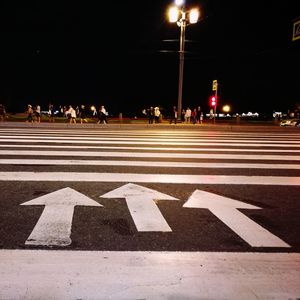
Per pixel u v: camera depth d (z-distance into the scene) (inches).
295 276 125.5
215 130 962.1
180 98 1188.5
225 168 328.5
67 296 109.4
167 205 207.9
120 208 198.8
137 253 140.7
